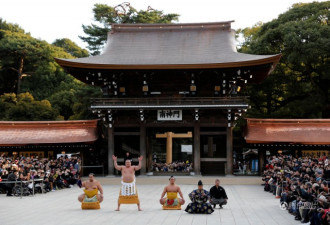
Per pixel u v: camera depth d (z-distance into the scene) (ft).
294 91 206.49
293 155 138.62
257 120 142.51
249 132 139.74
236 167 150.92
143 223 61.82
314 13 204.74
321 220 53.42
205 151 141.79
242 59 137.08
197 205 71.10
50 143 140.67
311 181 71.97
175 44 152.66
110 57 146.61
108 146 140.67
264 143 137.80
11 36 295.69
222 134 138.92
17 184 100.78
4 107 243.40
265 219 66.18
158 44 153.28
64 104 257.96
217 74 139.95
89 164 148.15
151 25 158.71
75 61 137.80
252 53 201.67
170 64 133.90
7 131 143.95
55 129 145.48
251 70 139.13
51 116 232.53
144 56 147.64
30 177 103.35
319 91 201.77
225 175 138.72
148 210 74.90
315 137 136.15
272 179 105.29
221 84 143.64
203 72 141.49
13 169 102.32
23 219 65.72
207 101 135.74
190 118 140.26
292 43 186.09
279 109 215.51
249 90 206.49
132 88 146.92
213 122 139.44
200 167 141.18
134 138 143.43
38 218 66.54
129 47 152.46
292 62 195.52
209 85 145.28
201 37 154.40
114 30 158.71
